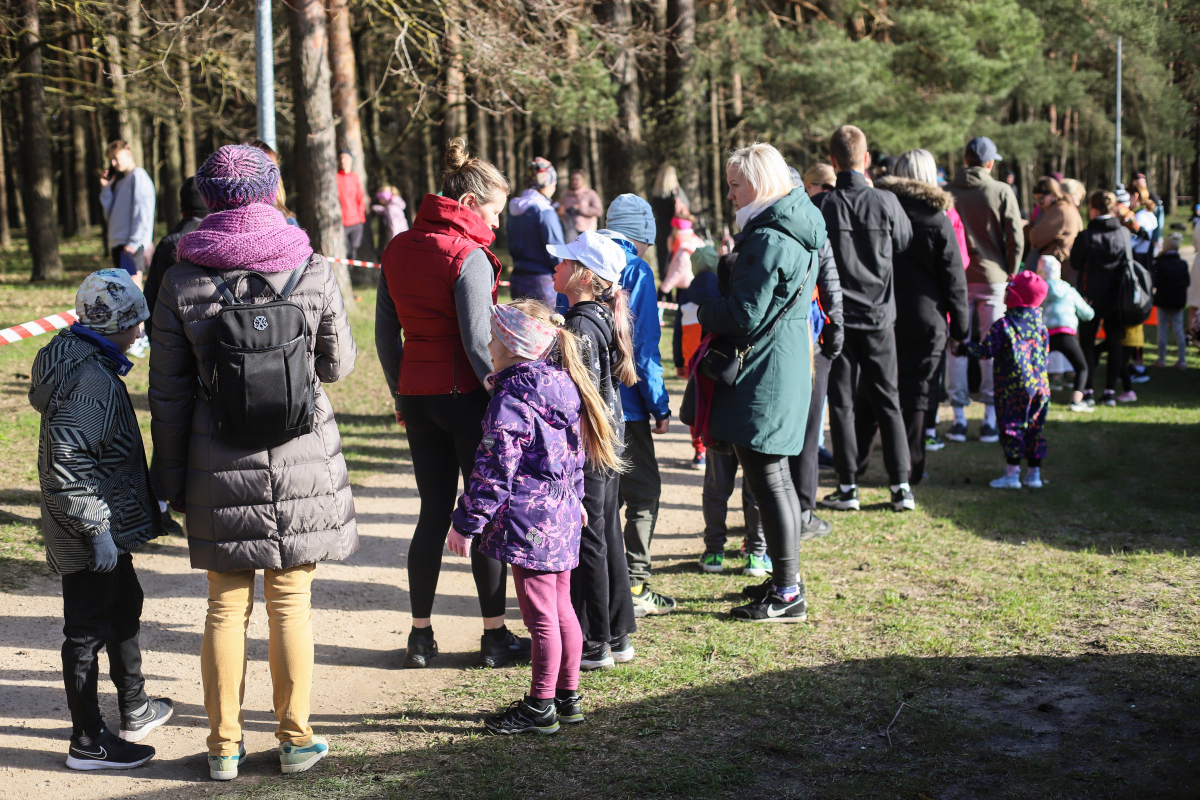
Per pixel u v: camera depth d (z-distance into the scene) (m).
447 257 3.87
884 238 5.96
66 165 35.50
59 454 2.99
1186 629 4.22
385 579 5.35
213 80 16.41
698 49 19.62
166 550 5.58
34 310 12.02
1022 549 5.45
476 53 12.84
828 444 8.47
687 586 5.13
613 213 4.50
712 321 4.32
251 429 3.01
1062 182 9.72
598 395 3.53
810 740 3.38
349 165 15.66
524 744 3.41
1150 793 2.95
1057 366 9.70
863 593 4.85
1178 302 11.76
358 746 3.44
